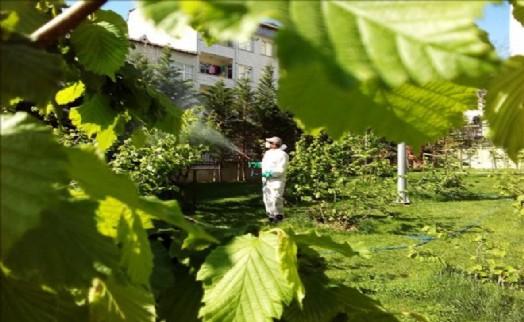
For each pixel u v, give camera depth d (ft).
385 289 22.71
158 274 3.67
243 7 1.22
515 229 35.53
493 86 2.15
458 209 44.62
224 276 3.47
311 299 3.84
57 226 2.07
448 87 1.93
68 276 2.05
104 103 5.62
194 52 126.52
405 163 48.03
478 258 25.48
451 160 54.60
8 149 1.65
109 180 2.09
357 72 1.11
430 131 1.95
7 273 2.35
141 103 5.77
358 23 1.22
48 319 2.61
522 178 29.86
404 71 1.14
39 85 1.83
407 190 47.21
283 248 3.43
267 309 3.32
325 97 1.48
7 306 2.55
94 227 2.16
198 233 2.31
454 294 21.09
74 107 5.59
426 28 1.22
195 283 3.77
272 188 41.83
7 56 1.85
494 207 44.55
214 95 105.50
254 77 137.59
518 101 2.19
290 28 1.18
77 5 2.09
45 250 2.03
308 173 42.11
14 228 1.53
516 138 2.24
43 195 1.59
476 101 1.94
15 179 1.60
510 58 2.15
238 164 106.11
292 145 109.60
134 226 2.79
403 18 1.24
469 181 59.93
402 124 1.88
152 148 31.01
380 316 4.10
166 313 3.68
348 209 41.45
